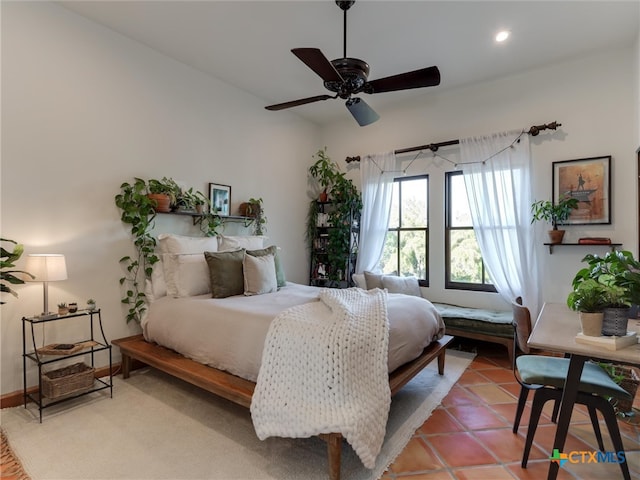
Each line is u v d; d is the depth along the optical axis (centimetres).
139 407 242
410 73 227
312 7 269
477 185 393
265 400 182
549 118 363
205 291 305
